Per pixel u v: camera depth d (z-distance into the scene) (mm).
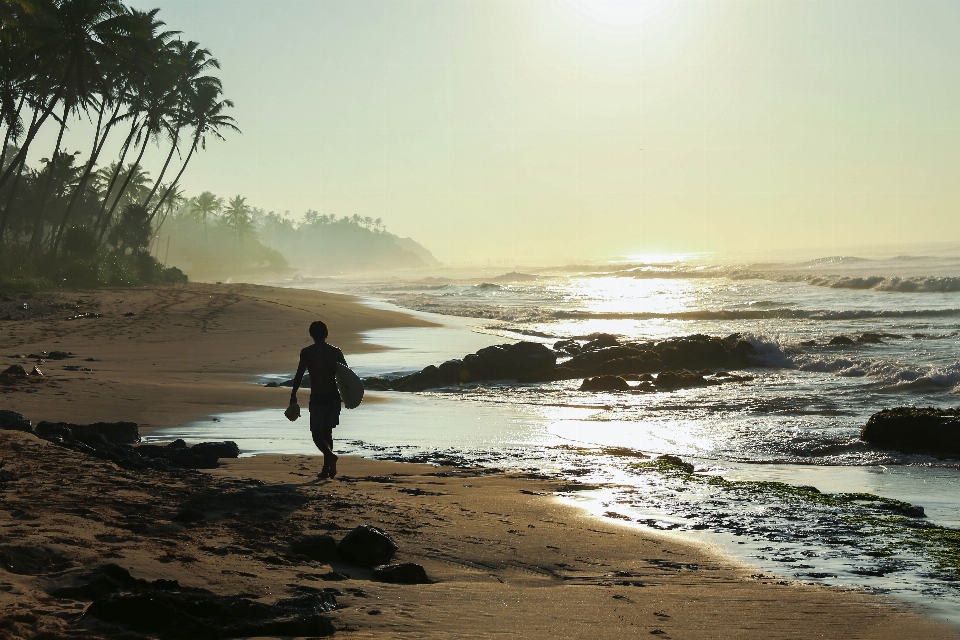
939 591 5238
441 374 20578
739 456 11461
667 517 7531
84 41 47875
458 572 5324
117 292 49531
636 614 4504
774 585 5348
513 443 12148
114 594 3662
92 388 15430
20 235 76125
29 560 4305
